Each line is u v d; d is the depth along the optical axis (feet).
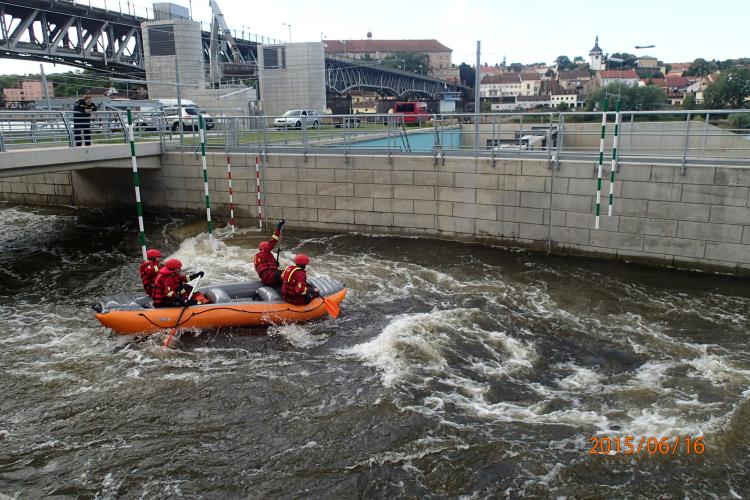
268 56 148.77
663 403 25.13
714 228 41.24
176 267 31.63
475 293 38.68
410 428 23.48
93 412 24.79
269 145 63.46
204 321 31.81
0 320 34.53
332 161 54.13
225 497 19.90
